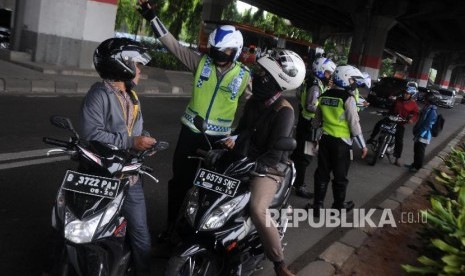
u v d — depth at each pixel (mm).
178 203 4055
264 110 3453
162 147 3098
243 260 3410
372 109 20953
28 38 13523
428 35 58219
